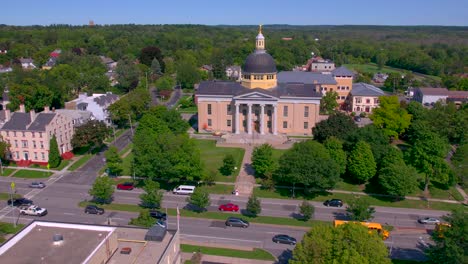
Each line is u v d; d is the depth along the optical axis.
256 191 110.12
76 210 98.25
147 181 97.62
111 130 157.25
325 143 117.25
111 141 152.25
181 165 107.00
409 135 151.88
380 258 61.53
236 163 128.38
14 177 118.56
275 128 156.25
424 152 109.38
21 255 53.91
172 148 109.31
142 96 182.88
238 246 82.44
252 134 156.88
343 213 98.19
